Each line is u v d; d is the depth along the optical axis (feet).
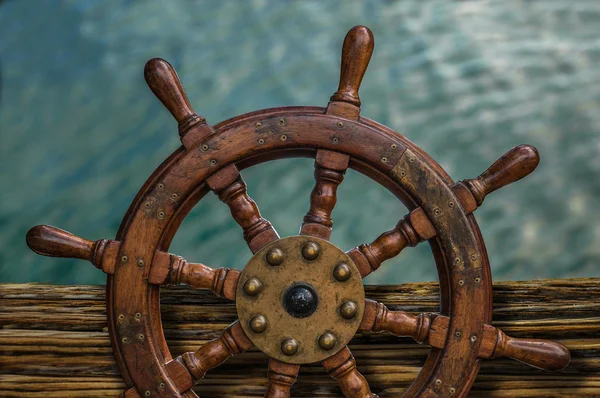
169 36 16.31
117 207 14.14
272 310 4.55
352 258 4.63
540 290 5.34
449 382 4.60
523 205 13.09
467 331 4.61
